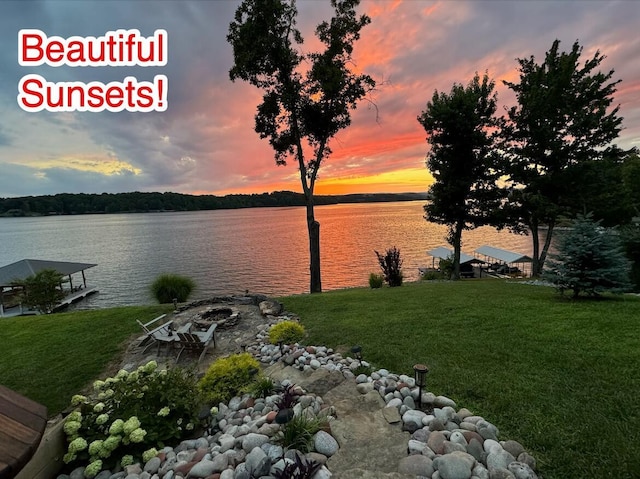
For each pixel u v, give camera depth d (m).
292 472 2.15
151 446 3.06
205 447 3.05
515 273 33.69
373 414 3.07
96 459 2.87
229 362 4.17
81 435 3.06
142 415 3.19
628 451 2.43
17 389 5.42
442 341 5.08
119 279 35.34
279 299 9.87
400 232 71.56
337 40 12.86
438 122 16.78
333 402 3.39
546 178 16.47
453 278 18.81
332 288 30.52
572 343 4.67
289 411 2.86
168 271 38.41
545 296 8.31
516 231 18.38
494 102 17.08
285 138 13.86
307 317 7.52
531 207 16.78
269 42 12.12
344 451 2.59
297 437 2.71
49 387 5.47
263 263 42.41
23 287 21.64
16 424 1.76
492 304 7.45
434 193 18.25
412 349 4.84
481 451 2.48
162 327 6.93
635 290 12.14
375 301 8.70
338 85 12.81
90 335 7.53
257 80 13.19
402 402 3.25
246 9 12.10
